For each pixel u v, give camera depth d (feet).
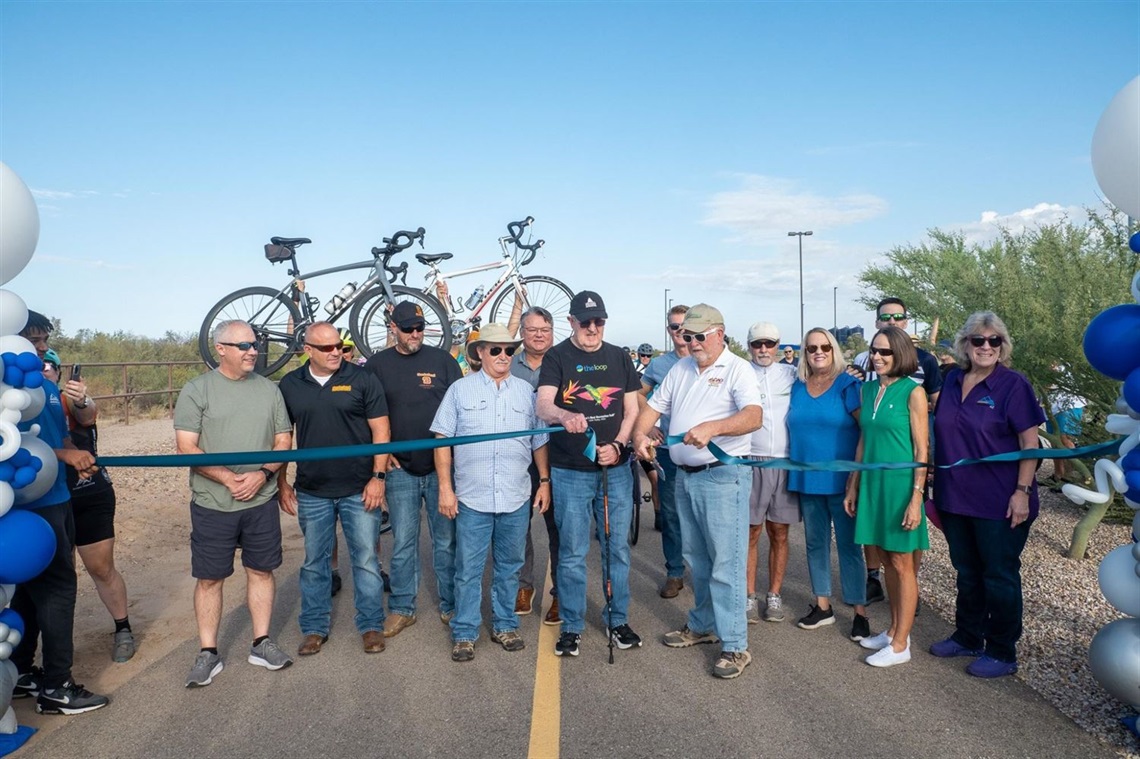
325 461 17.37
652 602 20.95
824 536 18.76
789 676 15.89
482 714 14.42
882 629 18.58
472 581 17.40
